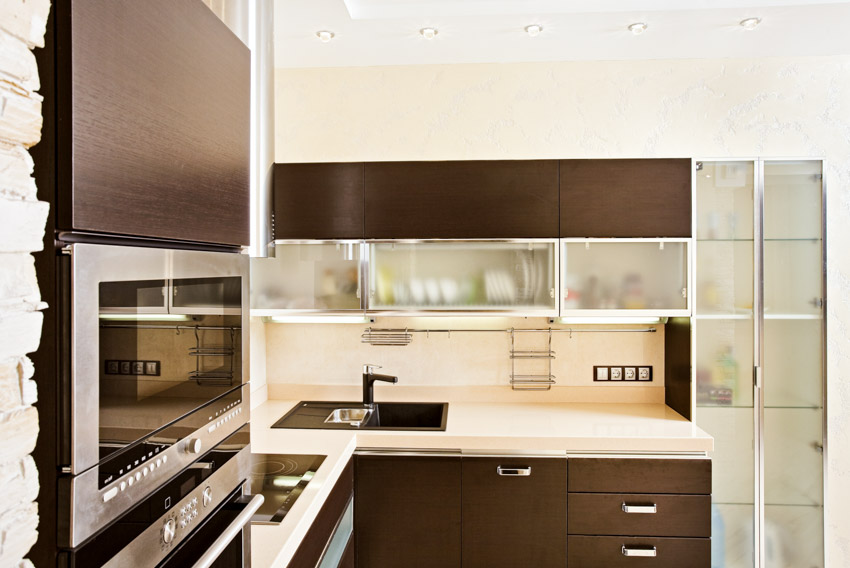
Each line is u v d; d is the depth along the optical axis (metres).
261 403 2.93
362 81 2.97
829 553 2.84
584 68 2.89
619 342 2.94
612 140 2.89
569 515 2.35
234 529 0.87
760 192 2.61
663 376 2.92
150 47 0.75
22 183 0.56
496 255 2.63
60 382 0.60
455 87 2.94
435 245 2.64
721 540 2.65
